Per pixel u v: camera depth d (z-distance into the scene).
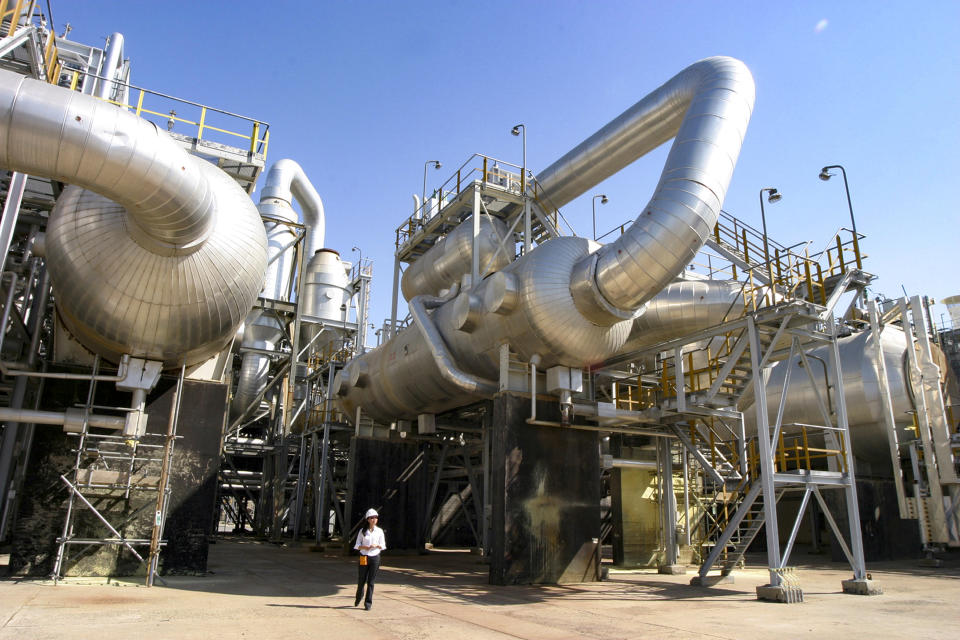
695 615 10.88
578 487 15.85
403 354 21.08
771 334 15.07
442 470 26.58
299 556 22.38
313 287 36.72
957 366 29.17
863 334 23.89
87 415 13.53
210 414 15.37
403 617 10.27
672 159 13.92
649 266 13.31
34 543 13.46
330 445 31.19
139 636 8.16
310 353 33.94
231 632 8.61
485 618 10.37
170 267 12.15
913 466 21.59
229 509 41.88
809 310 13.52
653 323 18.88
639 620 10.33
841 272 15.27
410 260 26.09
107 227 11.95
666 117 17.12
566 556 15.37
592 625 9.84
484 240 21.06
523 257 16.41
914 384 21.83
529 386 15.95
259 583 14.05
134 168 9.70
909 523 24.06
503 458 15.05
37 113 8.95
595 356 15.51
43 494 13.68
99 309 12.47
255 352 30.30
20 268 15.65
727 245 18.23
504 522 14.75
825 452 14.39
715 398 15.58
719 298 18.33
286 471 31.05
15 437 14.55
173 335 13.04
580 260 15.38
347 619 9.90
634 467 20.50
